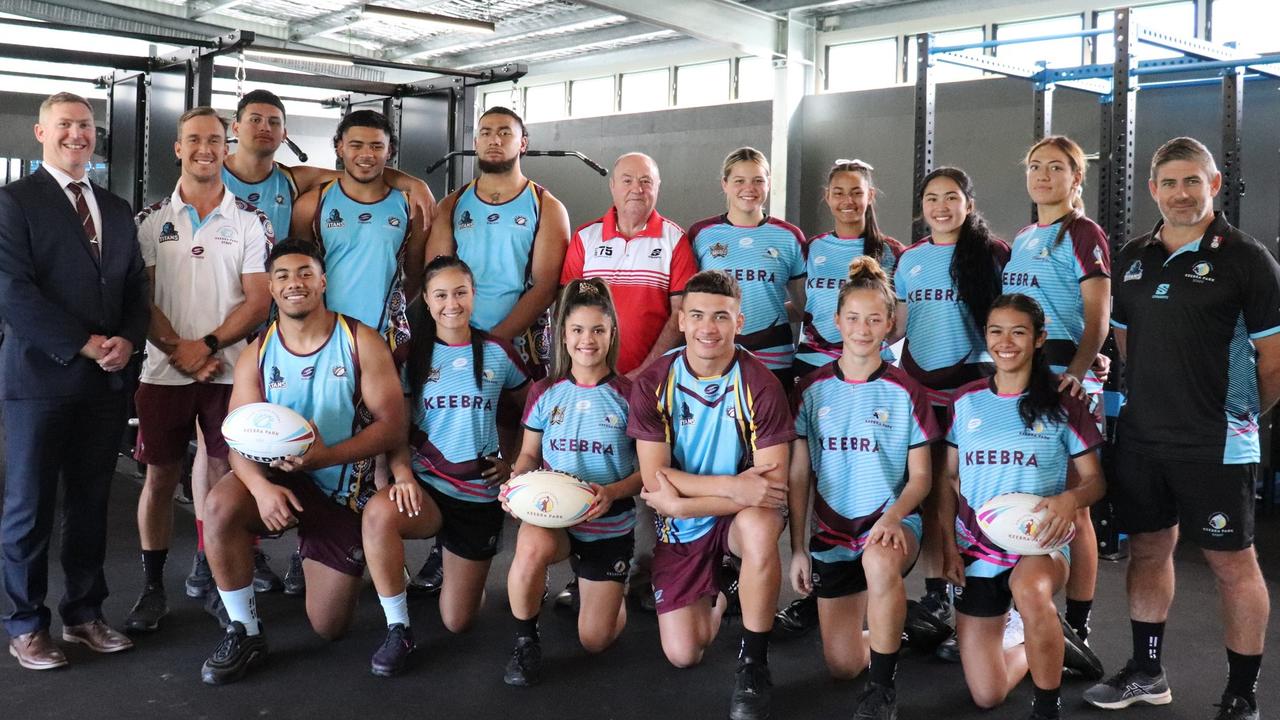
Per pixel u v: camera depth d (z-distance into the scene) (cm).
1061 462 274
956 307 333
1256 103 685
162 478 335
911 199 1024
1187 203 262
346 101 723
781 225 366
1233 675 263
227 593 291
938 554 321
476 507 318
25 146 1077
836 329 356
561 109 1416
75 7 1080
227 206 343
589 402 303
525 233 376
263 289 345
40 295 280
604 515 299
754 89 1198
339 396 304
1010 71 530
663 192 1254
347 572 306
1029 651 257
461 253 377
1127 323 278
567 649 317
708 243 363
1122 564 421
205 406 342
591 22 1188
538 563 283
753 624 271
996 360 276
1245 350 261
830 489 288
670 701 278
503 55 1376
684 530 293
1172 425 264
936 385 338
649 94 1305
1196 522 263
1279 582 404
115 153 631
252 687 282
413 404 322
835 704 277
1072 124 900
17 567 288
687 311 279
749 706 264
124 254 299
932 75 475
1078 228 323
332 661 303
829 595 286
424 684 287
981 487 276
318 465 291
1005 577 268
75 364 286
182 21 1173
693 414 286
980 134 962
